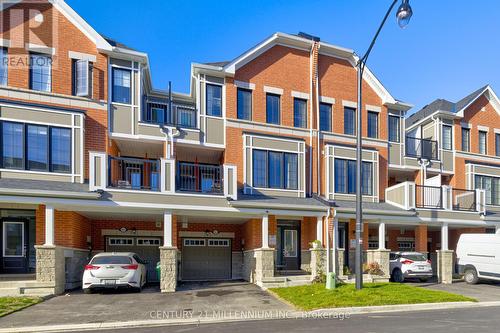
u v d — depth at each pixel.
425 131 25.50
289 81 20.12
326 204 17.78
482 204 22.41
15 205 15.04
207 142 18.16
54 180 15.11
